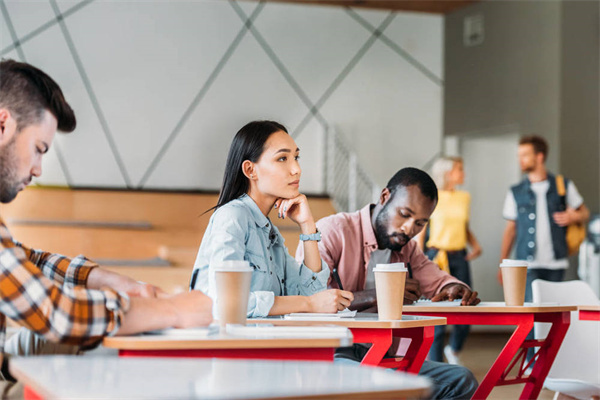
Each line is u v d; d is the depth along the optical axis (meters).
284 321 1.61
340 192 7.62
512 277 2.21
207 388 0.71
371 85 7.78
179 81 7.49
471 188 7.24
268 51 7.65
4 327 1.29
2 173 1.25
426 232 4.84
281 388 0.72
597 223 5.42
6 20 7.25
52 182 7.22
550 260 4.63
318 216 7.29
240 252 1.75
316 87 7.70
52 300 1.11
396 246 2.44
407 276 2.53
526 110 6.36
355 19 7.79
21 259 1.12
